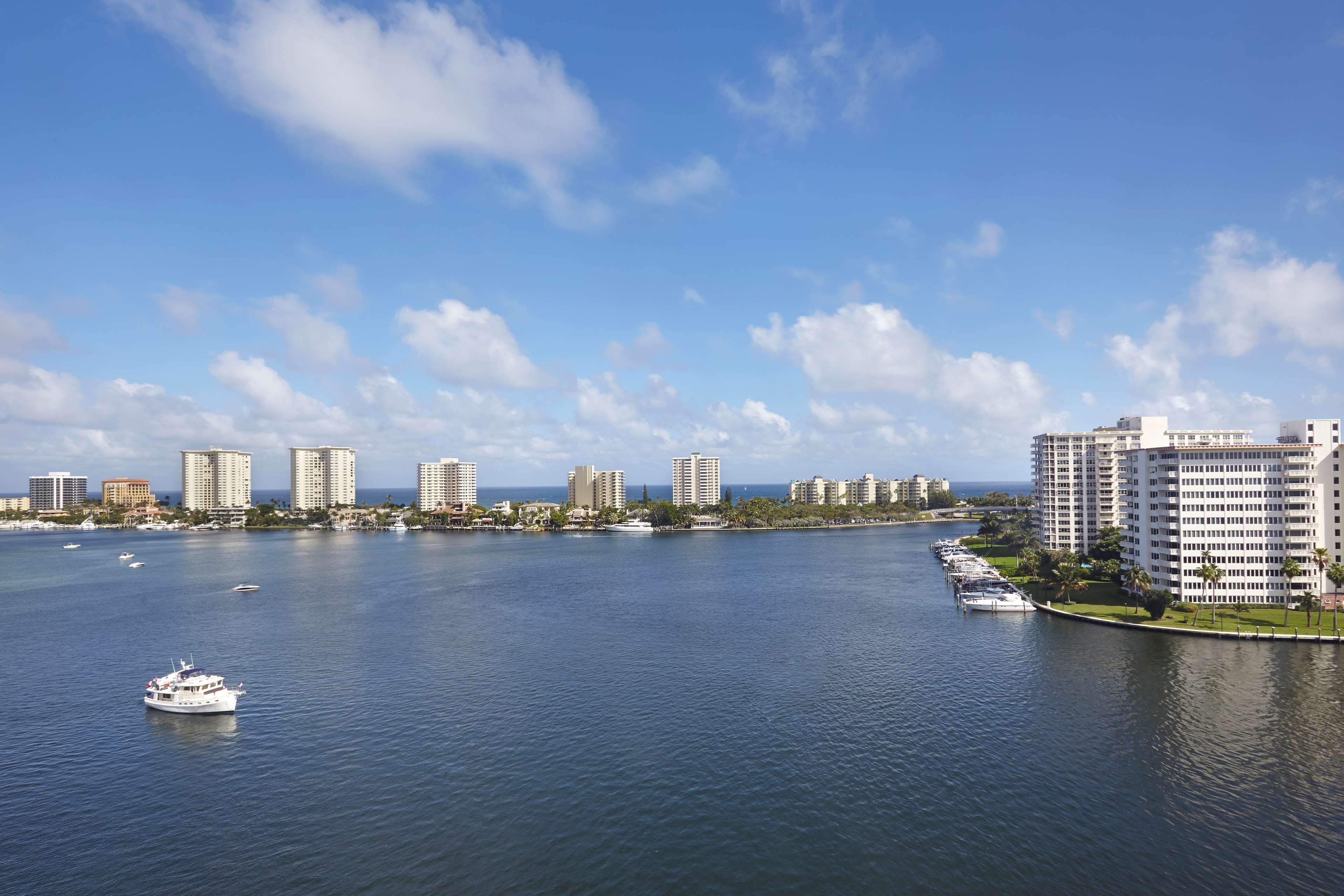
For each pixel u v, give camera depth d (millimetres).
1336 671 127500
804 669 134000
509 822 78125
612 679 128250
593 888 66438
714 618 183125
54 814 81562
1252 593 172625
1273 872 68938
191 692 114688
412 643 156625
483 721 107625
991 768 90750
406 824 78000
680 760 93562
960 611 190625
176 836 76312
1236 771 89062
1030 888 66562
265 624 178125
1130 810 80125
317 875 68938
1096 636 158000
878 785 86438
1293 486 170750
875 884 67062
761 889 66312
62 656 149000
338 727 106125
